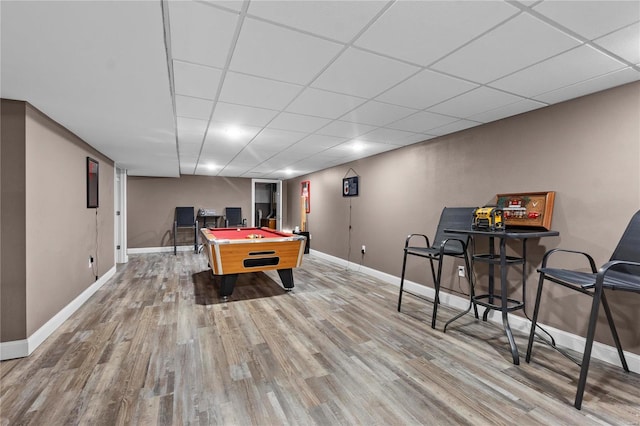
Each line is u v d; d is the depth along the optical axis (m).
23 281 2.27
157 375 2.01
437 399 1.79
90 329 2.75
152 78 2.00
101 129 3.16
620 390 1.87
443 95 2.41
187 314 3.15
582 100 2.38
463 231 2.64
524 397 1.81
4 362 2.15
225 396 1.80
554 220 2.54
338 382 1.95
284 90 2.33
